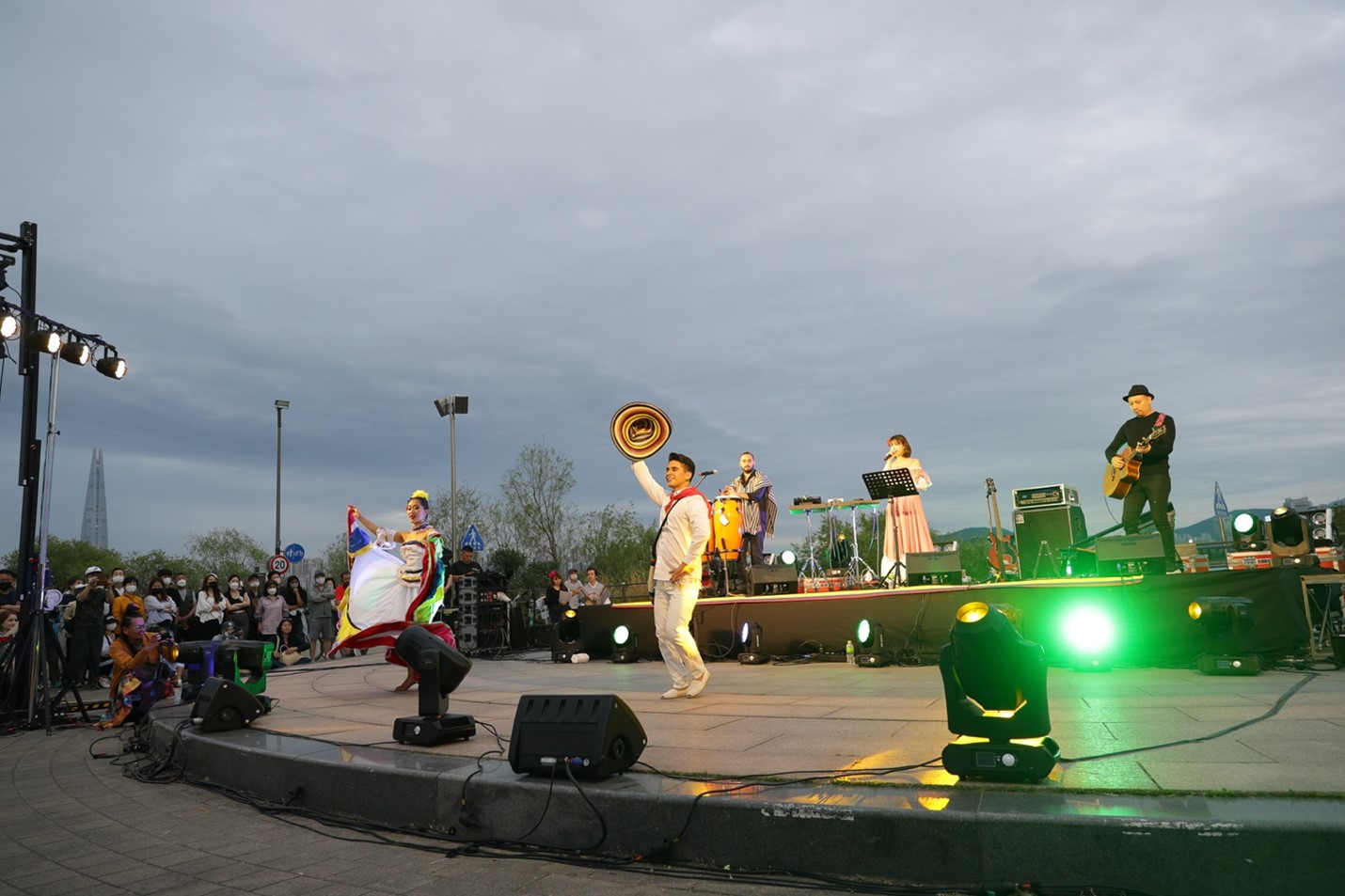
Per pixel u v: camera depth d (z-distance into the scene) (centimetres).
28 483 1019
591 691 812
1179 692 601
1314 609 805
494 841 407
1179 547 931
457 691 829
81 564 5203
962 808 313
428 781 441
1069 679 722
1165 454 838
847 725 516
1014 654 342
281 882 371
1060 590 825
